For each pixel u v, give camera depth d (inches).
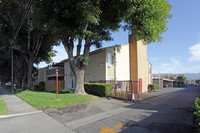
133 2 342.0
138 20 382.3
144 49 750.5
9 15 637.9
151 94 608.7
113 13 378.9
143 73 722.2
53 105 300.8
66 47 430.6
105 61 564.7
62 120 218.2
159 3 402.9
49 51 932.6
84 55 417.7
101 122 209.5
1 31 677.9
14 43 634.2
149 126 189.3
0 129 183.0
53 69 919.7
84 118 228.5
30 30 692.7
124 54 668.1
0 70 1163.9
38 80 1200.2
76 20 330.3
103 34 450.9
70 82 792.3
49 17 369.7
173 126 187.6
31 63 773.3
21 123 205.6
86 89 475.2
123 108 302.0
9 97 503.5
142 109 295.0
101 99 390.9
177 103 370.9
